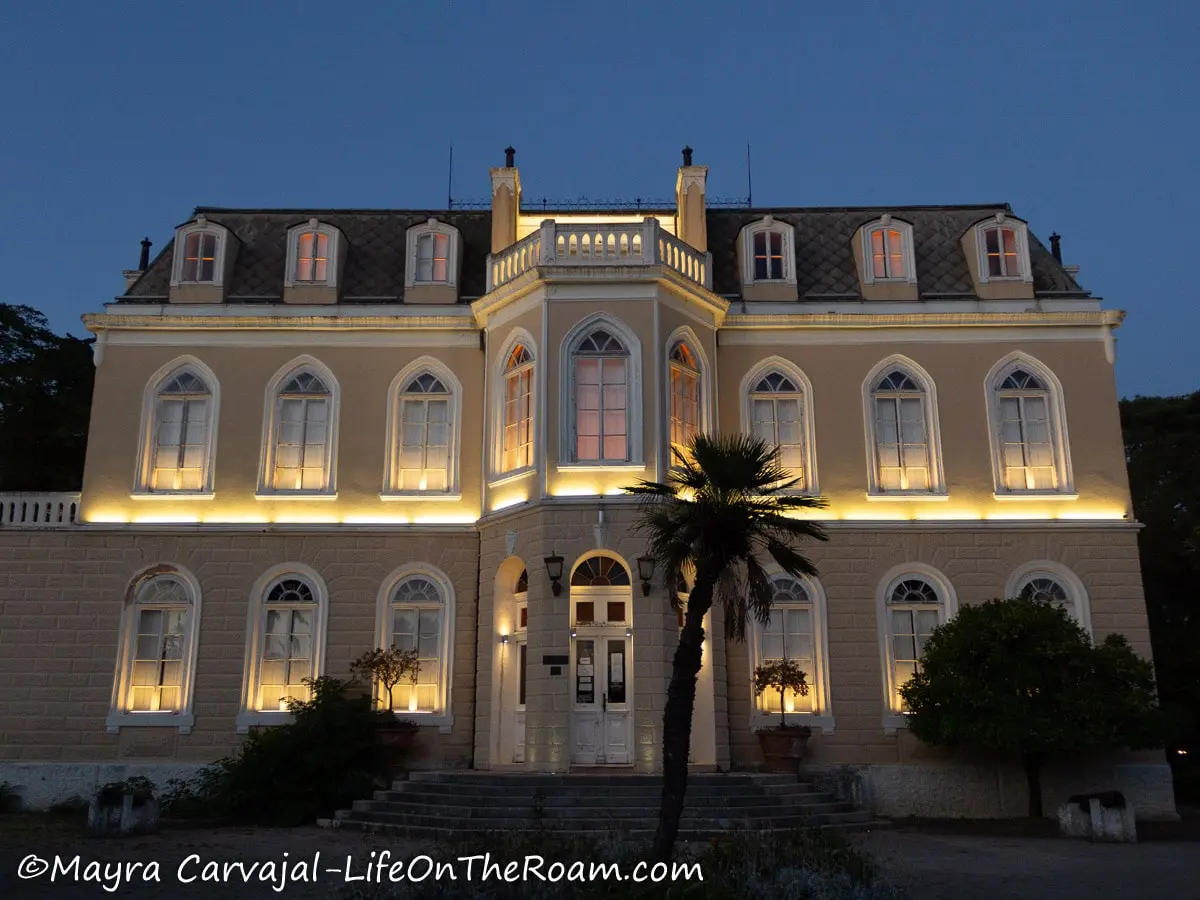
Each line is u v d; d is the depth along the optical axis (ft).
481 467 70.85
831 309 73.41
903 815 64.80
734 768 65.41
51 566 69.21
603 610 63.93
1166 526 93.20
